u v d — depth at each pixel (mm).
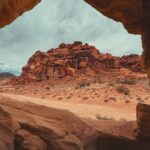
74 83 78000
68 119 12766
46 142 9648
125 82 72000
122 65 94062
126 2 13336
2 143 8055
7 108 11141
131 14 13766
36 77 90562
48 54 97625
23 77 94312
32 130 9758
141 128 13250
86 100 50125
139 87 67125
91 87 66375
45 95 61000
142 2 12781
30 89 75625
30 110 12609
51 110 13258
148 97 55219
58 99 53531
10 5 11367
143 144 12812
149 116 12977
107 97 51844
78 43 98250
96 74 87000
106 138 12719
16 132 9125
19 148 8836
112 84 68062
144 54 13203
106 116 32125
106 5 13953
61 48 99938
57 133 9992
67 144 9922
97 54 94562
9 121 9133
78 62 91125
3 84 95438
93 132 12820
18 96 46469
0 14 11266
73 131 11969
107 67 91125
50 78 88688
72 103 45031
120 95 55000
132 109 42312
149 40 12875
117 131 13961
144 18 12938
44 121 11375
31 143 8906
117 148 12508
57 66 90250
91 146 12219
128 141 12859
